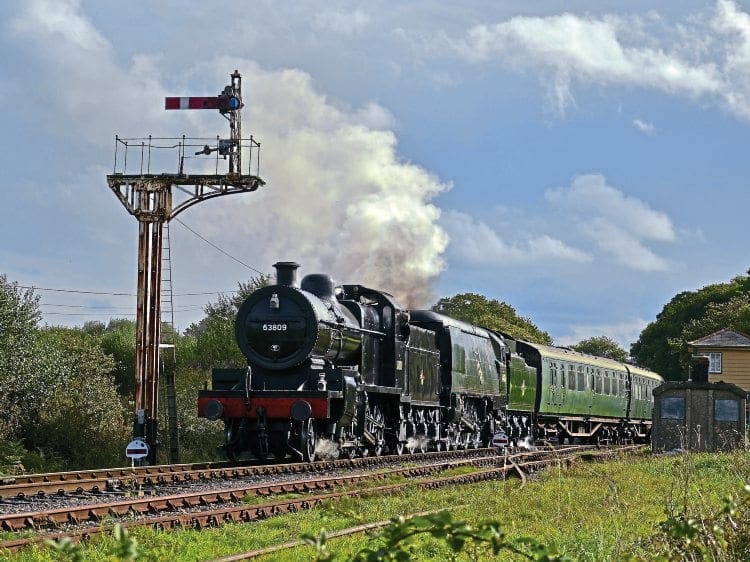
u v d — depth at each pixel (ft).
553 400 138.51
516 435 128.16
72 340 128.06
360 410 82.99
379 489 59.57
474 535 20.39
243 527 44.45
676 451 100.48
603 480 64.18
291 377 80.07
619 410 165.89
